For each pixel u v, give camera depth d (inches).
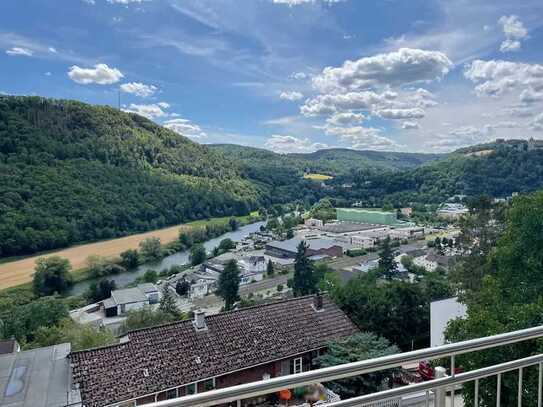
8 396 443.5
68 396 446.6
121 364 510.9
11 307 1590.8
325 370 78.4
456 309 733.9
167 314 1359.5
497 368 103.7
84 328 989.2
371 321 806.5
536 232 446.9
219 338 583.2
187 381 508.4
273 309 669.9
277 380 74.2
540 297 378.0
